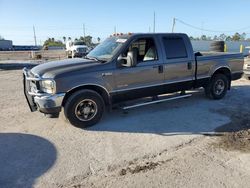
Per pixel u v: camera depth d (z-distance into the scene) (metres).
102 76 5.23
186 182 3.32
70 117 5.07
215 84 7.22
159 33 6.10
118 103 5.68
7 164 3.83
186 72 6.46
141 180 3.39
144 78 5.77
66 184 3.34
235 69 7.55
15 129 5.23
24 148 4.36
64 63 5.46
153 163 3.83
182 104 6.91
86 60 5.66
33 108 5.40
